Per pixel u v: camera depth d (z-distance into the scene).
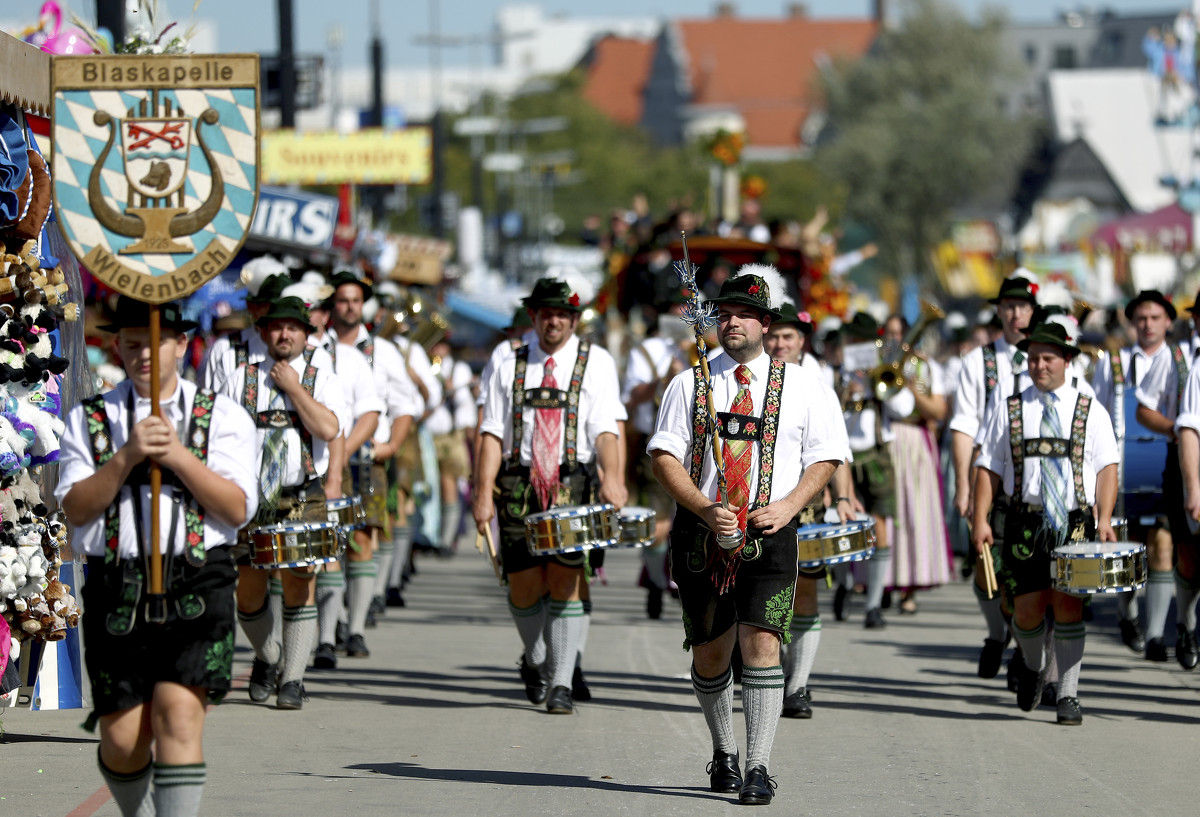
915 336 40.06
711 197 73.19
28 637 23.80
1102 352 33.38
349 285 35.09
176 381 16.41
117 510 16.11
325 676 31.50
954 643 37.00
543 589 28.22
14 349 23.14
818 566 27.02
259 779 21.94
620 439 27.20
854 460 39.31
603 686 30.48
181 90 16.30
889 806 20.55
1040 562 26.17
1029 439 26.12
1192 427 28.98
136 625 15.93
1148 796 21.28
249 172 16.30
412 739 25.00
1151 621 33.50
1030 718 27.23
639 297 57.28
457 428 59.50
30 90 25.00
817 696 29.52
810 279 57.31
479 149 169.00
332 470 27.41
